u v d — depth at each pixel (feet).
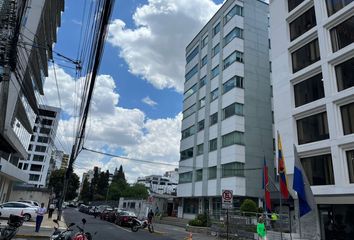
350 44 71.05
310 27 84.99
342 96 70.49
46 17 98.53
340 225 68.64
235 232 75.51
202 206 147.74
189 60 185.98
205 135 151.84
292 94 85.40
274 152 134.00
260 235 54.54
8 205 91.04
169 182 458.09
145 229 98.58
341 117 71.46
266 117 137.59
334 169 69.41
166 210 186.19
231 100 135.44
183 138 175.83
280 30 93.50
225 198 54.90
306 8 86.58
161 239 69.72
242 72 138.00
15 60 34.42
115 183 339.77
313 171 75.51
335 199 68.33
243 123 131.75
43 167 318.45
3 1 34.04
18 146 102.83
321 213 73.41
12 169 116.37
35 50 84.23
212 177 139.85
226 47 147.02
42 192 171.94
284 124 85.51
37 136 319.47
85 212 206.69
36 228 63.98
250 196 123.54
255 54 143.54
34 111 119.55
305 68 81.92
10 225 43.24
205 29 171.63
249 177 125.70
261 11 152.66
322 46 77.87
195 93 170.50
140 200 183.32
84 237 39.73
